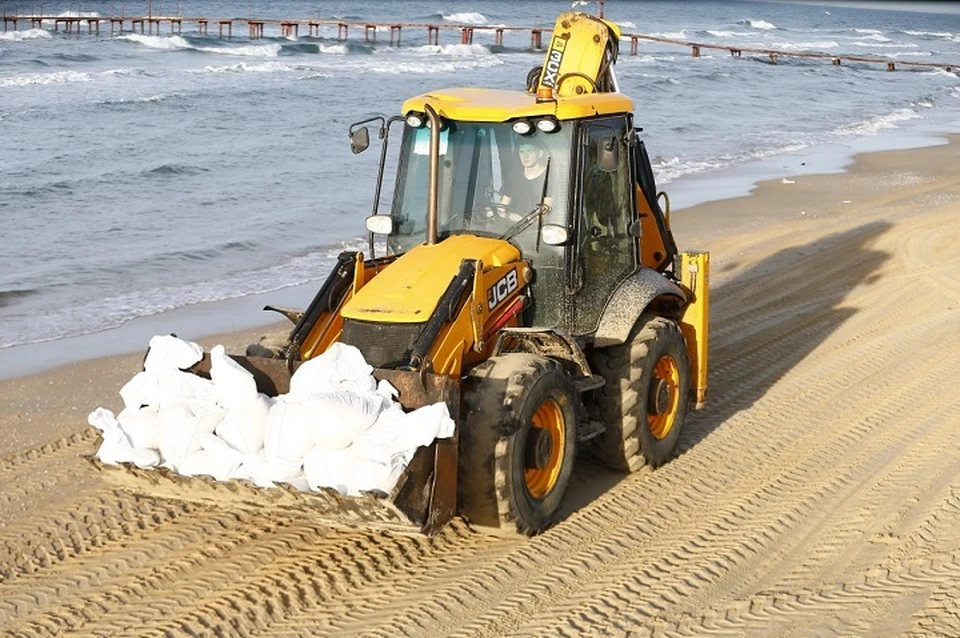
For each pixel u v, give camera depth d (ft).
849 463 25.57
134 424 19.44
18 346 36.42
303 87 111.65
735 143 90.33
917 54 245.04
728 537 21.59
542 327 23.00
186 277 46.34
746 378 32.17
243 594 19.17
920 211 59.36
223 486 18.63
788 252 49.70
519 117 22.22
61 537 21.62
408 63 148.05
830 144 91.61
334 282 21.76
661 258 27.73
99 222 55.62
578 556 20.67
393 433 18.33
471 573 19.92
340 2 335.47
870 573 19.95
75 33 185.47
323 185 65.77
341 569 20.08
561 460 21.42
